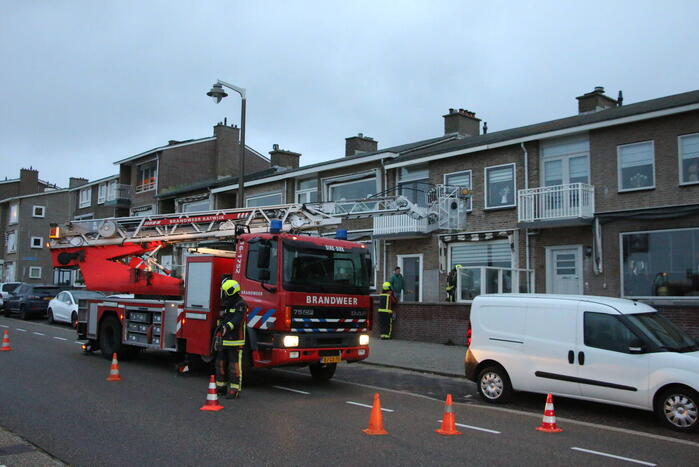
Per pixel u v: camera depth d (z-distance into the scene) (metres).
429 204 20.09
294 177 27.62
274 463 6.18
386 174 23.73
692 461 6.70
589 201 17.61
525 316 9.85
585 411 9.49
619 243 17.11
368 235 23.58
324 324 10.76
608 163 17.59
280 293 10.22
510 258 19.56
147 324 13.05
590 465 6.43
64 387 10.27
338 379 12.43
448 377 12.88
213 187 32.19
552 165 18.91
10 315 28.53
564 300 9.55
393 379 12.53
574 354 9.18
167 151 36.62
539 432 7.93
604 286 17.28
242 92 18.03
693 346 9.01
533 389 9.59
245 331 10.19
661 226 16.36
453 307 17.14
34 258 49.22
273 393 10.43
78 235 14.80
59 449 6.60
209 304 11.34
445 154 21.30
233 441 6.99
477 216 20.58
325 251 11.05
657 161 16.64
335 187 25.97
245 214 13.62
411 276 22.45
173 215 14.29
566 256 18.31
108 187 43.97
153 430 7.44
